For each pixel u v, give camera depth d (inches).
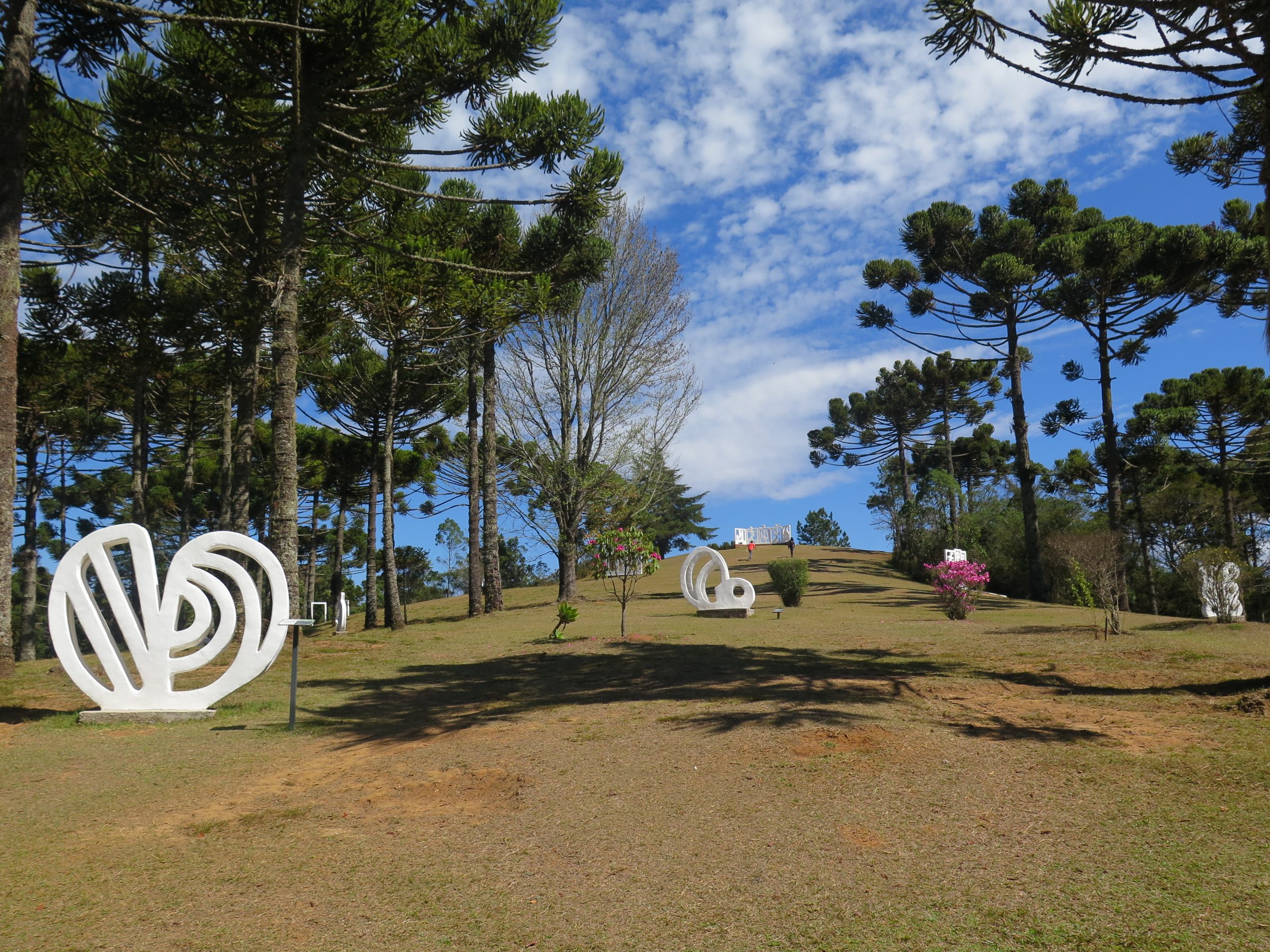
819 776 186.7
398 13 496.1
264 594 853.2
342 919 129.3
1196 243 839.7
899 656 412.5
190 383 870.4
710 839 154.7
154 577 308.3
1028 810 160.2
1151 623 594.6
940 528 1294.3
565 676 389.4
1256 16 233.5
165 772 228.8
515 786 197.3
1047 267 953.5
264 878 148.0
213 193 591.8
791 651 447.8
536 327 882.1
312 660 475.5
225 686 302.7
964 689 298.7
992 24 267.1
